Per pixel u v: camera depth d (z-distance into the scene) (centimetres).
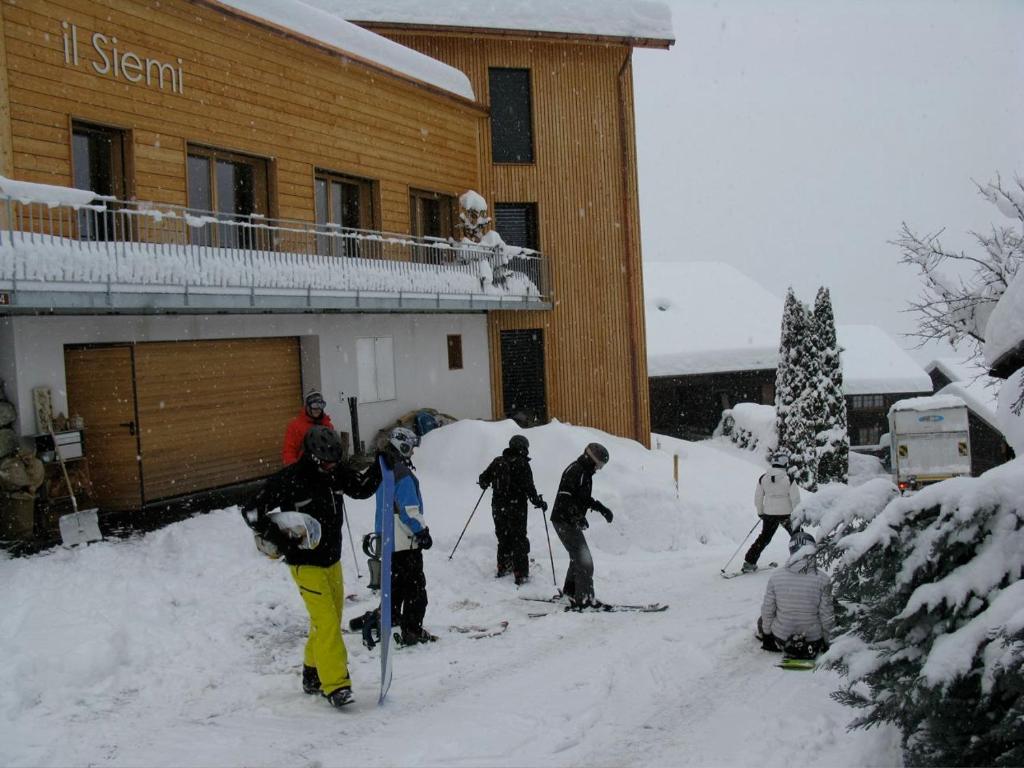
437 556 1043
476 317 2039
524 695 596
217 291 1213
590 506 885
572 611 851
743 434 3212
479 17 2070
